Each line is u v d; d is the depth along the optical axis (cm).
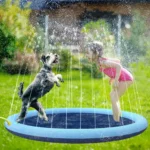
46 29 1391
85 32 1322
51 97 912
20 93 538
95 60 542
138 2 1424
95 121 568
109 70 543
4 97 901
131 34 1319
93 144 630
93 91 971
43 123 550
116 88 541
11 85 1023
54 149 614
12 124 505
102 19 1401
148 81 1033
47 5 1429
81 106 841
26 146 622
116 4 1466
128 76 543
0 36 1159
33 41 1223
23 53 1180
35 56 1194
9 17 1184
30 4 1376
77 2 1467
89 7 1474
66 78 1116
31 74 1168
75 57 1206
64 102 870
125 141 639
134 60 1243
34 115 598
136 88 988
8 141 637
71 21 1444
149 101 880
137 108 824
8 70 1168
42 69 523
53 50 1246
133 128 483
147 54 1224
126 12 1438
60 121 567
